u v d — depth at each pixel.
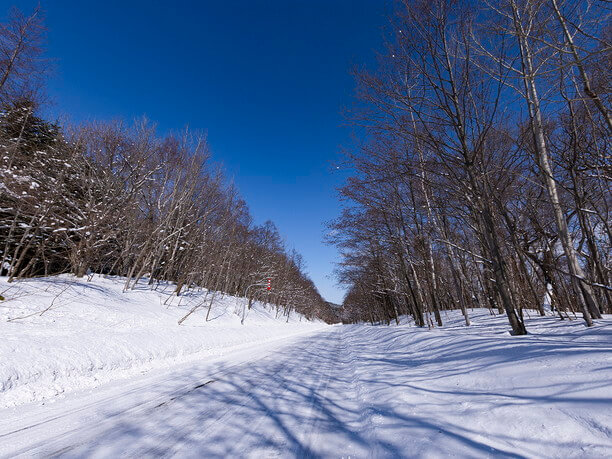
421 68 7.05
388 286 24.00
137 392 5.46
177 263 25.47
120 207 18.73
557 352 3.87
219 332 16.11
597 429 2.15
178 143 21.83
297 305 59.72
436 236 13.40
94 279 17.22
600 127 6.81
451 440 2.57
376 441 2.96
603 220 7.57
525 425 2.49
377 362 7.56
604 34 4.94
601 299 11.28
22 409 4.53
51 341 6.98
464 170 7.64
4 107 13.40
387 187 12.27
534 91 6.81
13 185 12.45
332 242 17.75
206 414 4.14
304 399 4.82
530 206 8.84
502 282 7.09
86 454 2.99
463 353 5.59
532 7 5.50
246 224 29.03
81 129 16.78
